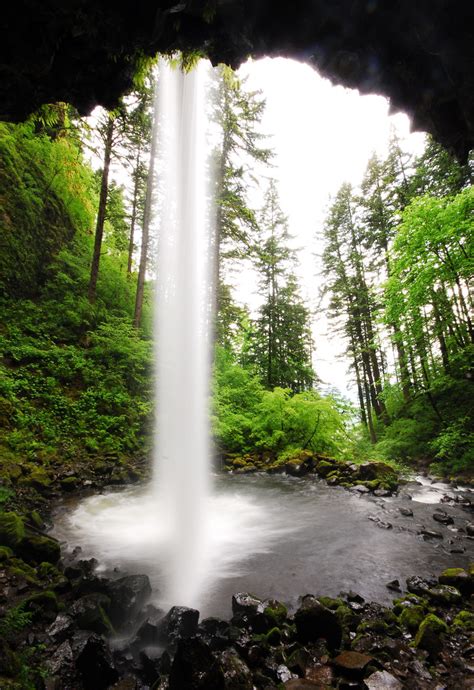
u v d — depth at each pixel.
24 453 8.28
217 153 16.06
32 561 4.45
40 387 10.23
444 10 3.35
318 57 4.41
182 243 17.52
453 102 4.20
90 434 10.21
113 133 14.48
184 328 17.03
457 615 3.73
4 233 12.64
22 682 2.39
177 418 12.77
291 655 3.01
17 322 11.67
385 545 5.80
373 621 3.54
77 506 7.21
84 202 18.08
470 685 2.72
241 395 15.21
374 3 3.65
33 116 4.52
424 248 11.05
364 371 20.91
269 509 7.86
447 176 15.28
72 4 3.20
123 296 16.78
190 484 9.75
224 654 2.87
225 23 3.91
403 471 11.80
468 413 12.19
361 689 2.59
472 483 9.76
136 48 3.93
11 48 3.43
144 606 3.84
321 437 13.27
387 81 4.47
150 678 2.80
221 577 4.73
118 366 12.78
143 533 6.29
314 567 5.01
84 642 3.00
